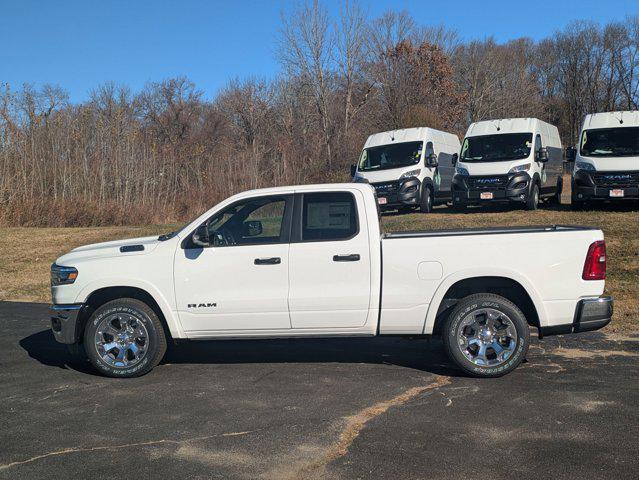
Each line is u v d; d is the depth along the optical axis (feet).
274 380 20.92
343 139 134.21
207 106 187.93
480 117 174.19
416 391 19.34
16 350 26.17
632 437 15.40
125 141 90.48
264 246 21.31
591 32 204.03
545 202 72.64
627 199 54.08
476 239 20.62
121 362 21.59
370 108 143.13
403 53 144.05
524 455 14.55
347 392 19.40
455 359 20.54
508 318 20.31
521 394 18.76
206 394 19.62
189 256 21.52
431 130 70.13
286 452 15.06
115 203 80.02
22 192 76.95
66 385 21.03
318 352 24.50
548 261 20.38
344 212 21.34
